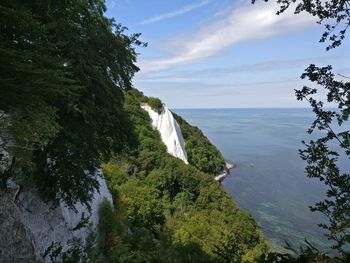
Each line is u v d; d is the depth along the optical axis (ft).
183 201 145.38
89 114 38.45
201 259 22.63
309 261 13.58
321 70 14.85
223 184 240.94
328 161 14.40
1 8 18.57
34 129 22.25
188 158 232.53
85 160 37.83
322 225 13.91
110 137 49.49
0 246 23.61
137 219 91.45
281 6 16.40
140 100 214.48
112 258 46.39
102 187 70.59
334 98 14.79
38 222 36.37
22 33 20.72
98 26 43.50
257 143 464.65
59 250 25.46
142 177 152.66
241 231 109.81
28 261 25.16
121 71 44.57
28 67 19.25
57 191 36.96
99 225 56.39
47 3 26.50
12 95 20.11
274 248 132.67
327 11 15.30
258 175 272.10
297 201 206.49
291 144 451.53
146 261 25.66
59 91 21.98
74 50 34.53
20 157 23.06
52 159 35.88
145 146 170.91
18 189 33.60
